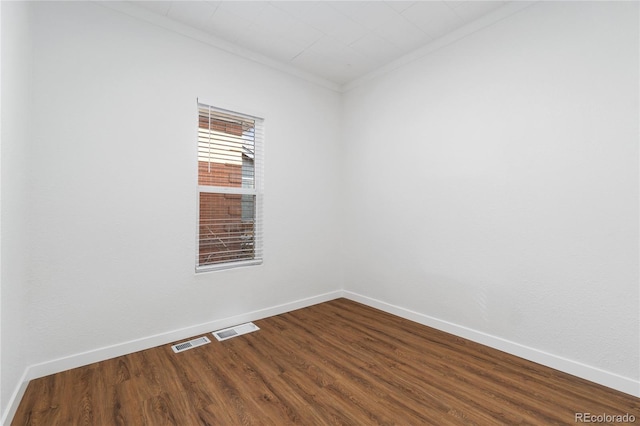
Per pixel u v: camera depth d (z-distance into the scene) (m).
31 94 1.87
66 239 1.99
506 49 2.28
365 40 2.73
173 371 2.00
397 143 3.11
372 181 3.38
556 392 1.78
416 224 2.93
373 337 2.56
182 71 2.50
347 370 2.03
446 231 2.68
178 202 2.47
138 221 2.28
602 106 1.85
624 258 1.78
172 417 1.56
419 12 2.34
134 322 2.26
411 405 1.67
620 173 1.79
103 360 2.12
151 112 2.34
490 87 2.37
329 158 3.64
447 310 2.67
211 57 2.66
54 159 1.95
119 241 2.20
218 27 2.53
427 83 2.82
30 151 1.86
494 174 2.35
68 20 2.01
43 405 1.64
